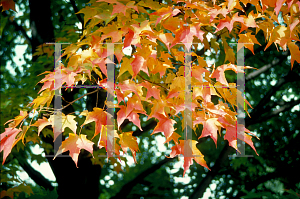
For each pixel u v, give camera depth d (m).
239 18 1.62
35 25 3.75
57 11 4.31
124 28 1.59
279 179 5.45
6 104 4.26
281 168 5.41
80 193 3.74
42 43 3.65
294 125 6.10
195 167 6.56
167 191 6.19
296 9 1.66
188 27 1.61
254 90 6.35
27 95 3.97
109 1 1.59
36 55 3.83
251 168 5.93
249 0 1.69
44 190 4.14
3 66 5.35
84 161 3.68
